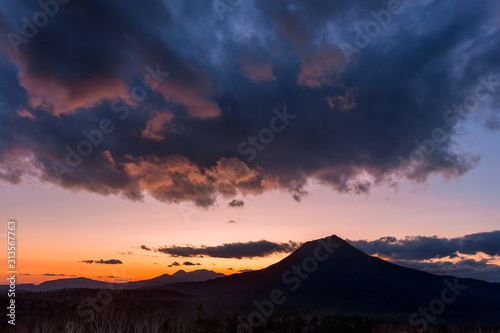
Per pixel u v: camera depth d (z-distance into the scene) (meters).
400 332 33.94
